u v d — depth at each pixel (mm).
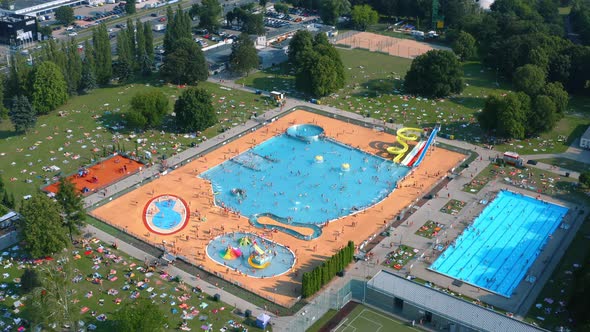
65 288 179625
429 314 183000
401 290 189500
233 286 199750
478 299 192375
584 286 176750
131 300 190250
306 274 189750
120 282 198625
